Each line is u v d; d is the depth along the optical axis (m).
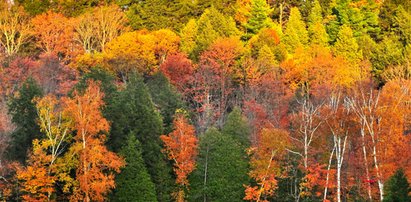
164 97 62.03
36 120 48.12
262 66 77.19
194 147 54.62
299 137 56.72
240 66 77.94
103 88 55.19
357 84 61.34
